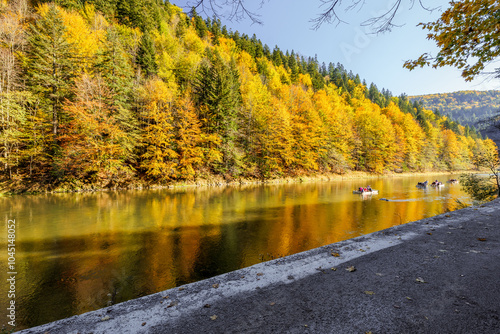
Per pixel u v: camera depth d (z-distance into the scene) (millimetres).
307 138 37812
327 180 37750
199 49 53594
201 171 30047
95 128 21875
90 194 20094
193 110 31484
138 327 1940
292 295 2412
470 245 3775
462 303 2209
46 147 21672
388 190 24547
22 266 6785
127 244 8578
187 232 10062
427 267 3021
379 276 2801
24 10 29094
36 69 22031
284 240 9227
